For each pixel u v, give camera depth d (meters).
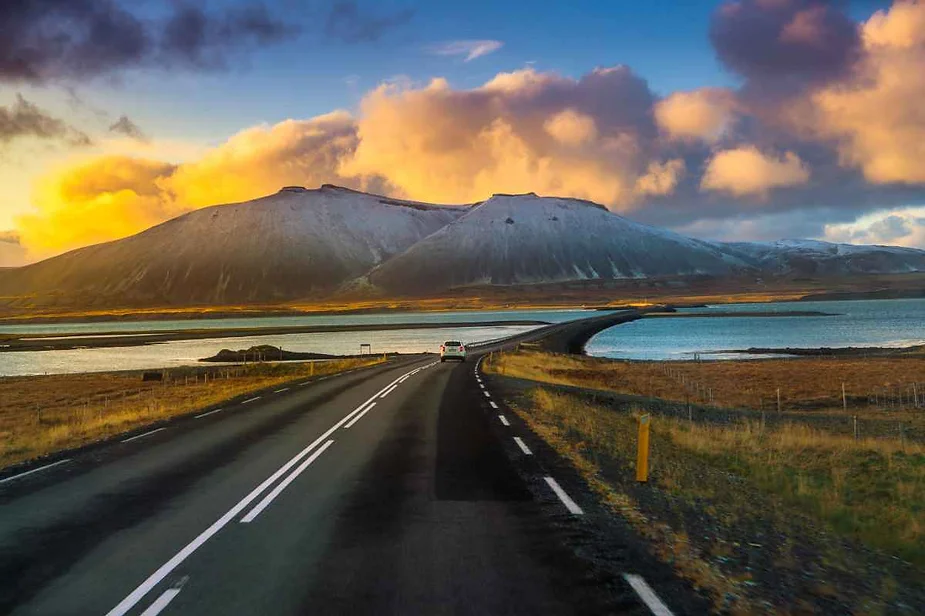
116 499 8.91
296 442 13.80
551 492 9.08
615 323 143.88
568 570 5.91
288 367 54.34
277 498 8.83
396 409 19.75
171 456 12.41
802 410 30.83
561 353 72.00
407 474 10.36
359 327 149.75
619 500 8.62
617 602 5.18
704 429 18.34
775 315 170.38
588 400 24.66
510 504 8.39
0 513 8.19
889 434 19.84
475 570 5.91
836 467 13.42
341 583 5.59
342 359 64.44
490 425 16.19
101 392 40.22
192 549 6.59
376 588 5.47
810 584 5.77
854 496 11.07
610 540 6.84
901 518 9.42
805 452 15.34
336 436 14.54
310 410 19.91
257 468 11.03
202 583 5.62
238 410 20.45
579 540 6.84
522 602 5.16
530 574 5.80
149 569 6.00
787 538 7.42
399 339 103.25
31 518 7.92
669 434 17.12
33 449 14.20
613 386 40.91
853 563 6.63
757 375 46.16
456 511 8.05
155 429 16.50
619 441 14.05
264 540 6.89
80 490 9.53
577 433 14.81
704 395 37.00
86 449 13.52
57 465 11.73
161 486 9.73
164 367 65.44
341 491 9.20
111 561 6.24
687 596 5.32
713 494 9.53
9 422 24.22
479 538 6.89
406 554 6.37
